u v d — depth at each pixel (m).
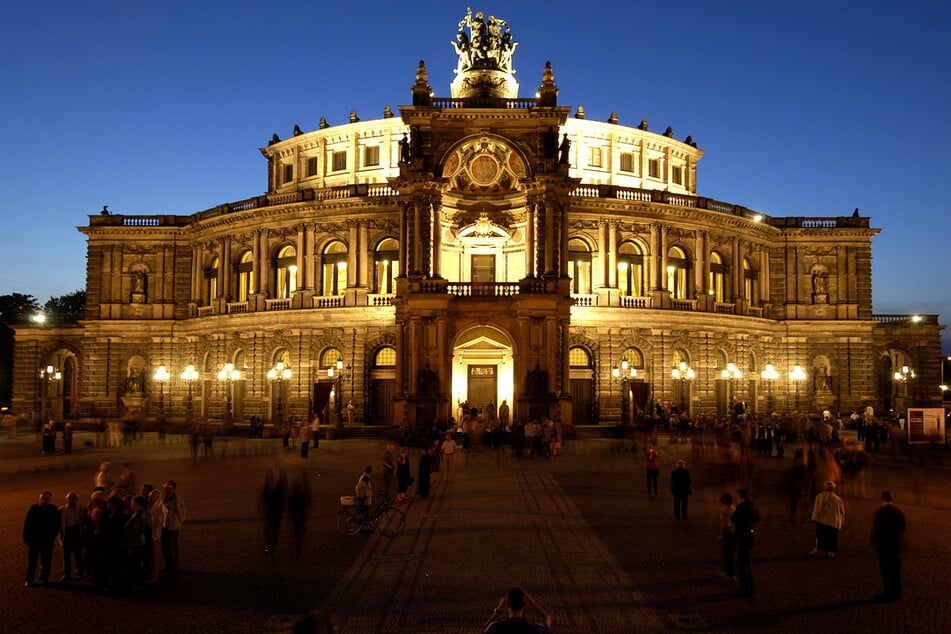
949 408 93.81
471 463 43.44
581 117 78.88
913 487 35.59
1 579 19.69
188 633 15.48
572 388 65.44
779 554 22.36
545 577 19.34
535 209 59.59
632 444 50.62
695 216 69.19
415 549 22.25
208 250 75.31
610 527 25.42
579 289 66.56
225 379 71.00
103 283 76.62
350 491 32.69
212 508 28.77
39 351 79.75
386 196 66.19
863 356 74.69
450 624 15.85
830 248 75.81
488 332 61.59
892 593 17.73
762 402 73.00
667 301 67.44
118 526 18.62
